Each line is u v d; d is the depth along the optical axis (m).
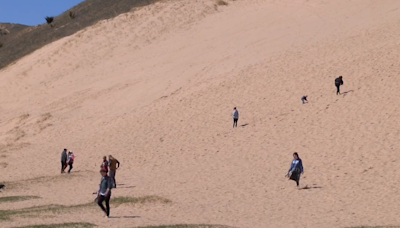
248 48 61.72
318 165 32.53
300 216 23.53
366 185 28.14
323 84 44.69
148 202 26.69
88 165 40.53
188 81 55.47
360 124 36.97
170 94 53.22
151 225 21.20
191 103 48.97
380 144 33.56
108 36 74.69
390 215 23.02
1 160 44.69
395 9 63.66
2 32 120.50
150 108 50.97
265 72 51.22
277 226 21.77
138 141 43.97
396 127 35.25
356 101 40.41
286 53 55.47
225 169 34.41
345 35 56.84
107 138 46.44
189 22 75.56
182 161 37.78
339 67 46.94
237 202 26.78
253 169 33.62
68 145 47.12
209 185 31.00
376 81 42.38
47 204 26.98
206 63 59.97
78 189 32.00
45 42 82.56
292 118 40.91
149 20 76.94
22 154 46.28
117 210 24.84
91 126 51.31
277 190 28.84
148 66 64.19
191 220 22.83
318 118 39.69
